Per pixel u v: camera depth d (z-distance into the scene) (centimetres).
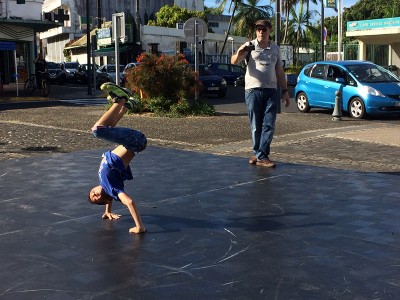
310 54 5050
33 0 2803
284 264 349
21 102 2102
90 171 661
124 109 424
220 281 323
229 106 1861
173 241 397
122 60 4341
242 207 491
